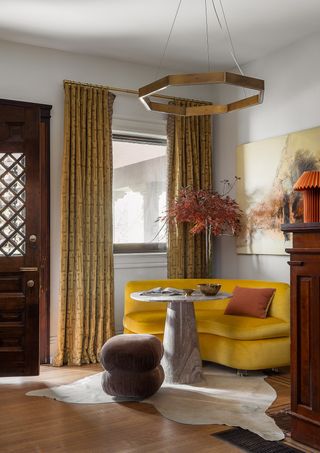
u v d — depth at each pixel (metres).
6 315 4.32
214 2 4.15
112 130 5.42
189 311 4.19
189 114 4.12
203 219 5.23
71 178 5.00
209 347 4.59
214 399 3.68
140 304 5.11
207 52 5.27
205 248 5.78
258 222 5.31
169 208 5.45
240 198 5.56
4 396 3.82
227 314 4.82
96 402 3.64
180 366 4.11
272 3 4.20
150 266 5.66
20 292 4.36
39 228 4.40
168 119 5.66
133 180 5.70
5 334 4.30
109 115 5.27
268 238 5.18
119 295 5.47
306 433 2.85
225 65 5.66
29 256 4.36
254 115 5.43
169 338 4.18
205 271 5.76
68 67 5.18
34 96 5.00
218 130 5.96
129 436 3.02
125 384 3.63
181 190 5.44
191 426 3.17
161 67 5.72
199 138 5.83
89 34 4.79
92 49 5.15
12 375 4.29
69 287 4.95
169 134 5.65
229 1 4.14
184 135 5.70
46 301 4.99
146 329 4.62
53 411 3.46
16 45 4.95
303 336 2.88
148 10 4.31
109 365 3.67
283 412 3.41
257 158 5.34
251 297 4.69
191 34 4.81
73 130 5.02
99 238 5.10
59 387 4.06
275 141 5.11
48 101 5.07
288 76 5.04
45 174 5.00
